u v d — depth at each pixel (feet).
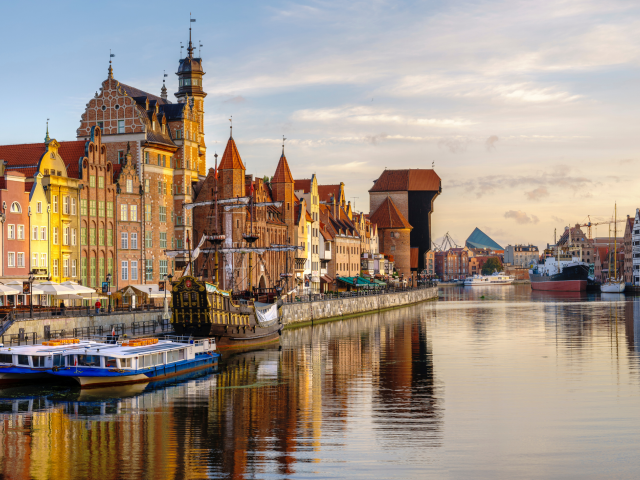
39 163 302.66
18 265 286.87
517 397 197.88
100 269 333.83
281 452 144.05
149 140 363.35
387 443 150.71
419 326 412.36
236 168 407.44
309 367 249.55
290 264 495.41
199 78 468.75
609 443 151.74
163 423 166.61
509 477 129.59
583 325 412.77
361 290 572.51
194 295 270.05
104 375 204.23
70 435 155.74
